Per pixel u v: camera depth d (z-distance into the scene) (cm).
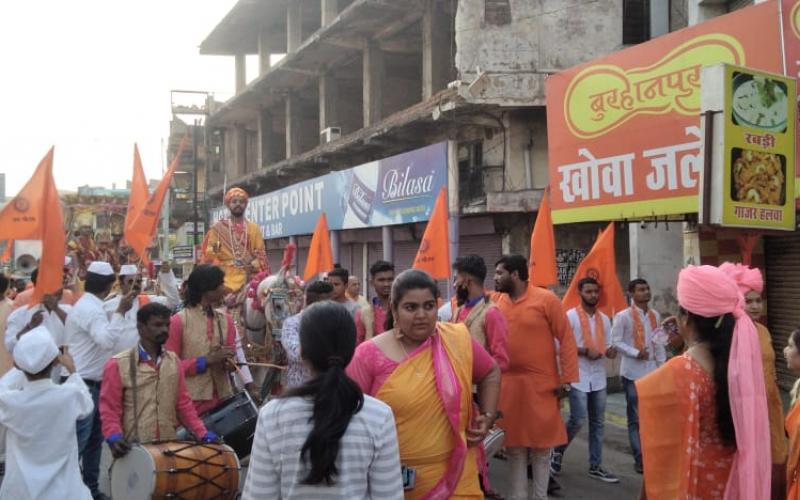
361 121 2636
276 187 2755
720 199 496
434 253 713
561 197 865
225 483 467
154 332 492
